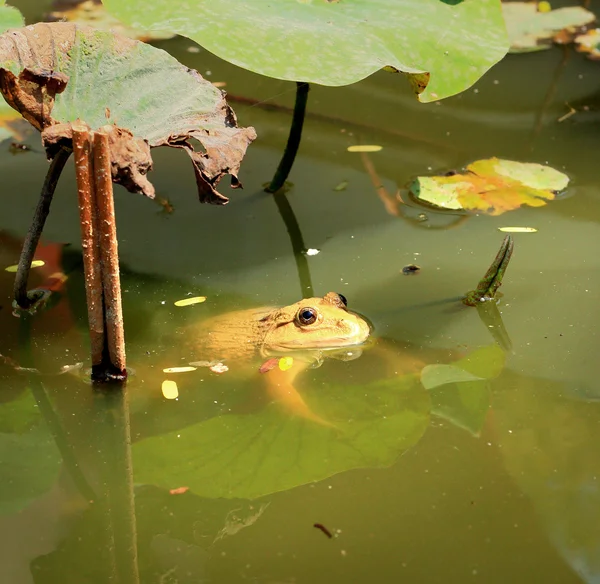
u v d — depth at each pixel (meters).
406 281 1.63
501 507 1.47
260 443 1.51
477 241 1.67
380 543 1.45
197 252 1.67
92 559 1.45
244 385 1.56
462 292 1.62
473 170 1.75
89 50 1.54
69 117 1.52
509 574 1.44
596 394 1.54
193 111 1.54
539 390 1.54
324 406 1.54
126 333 1.60
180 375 1.56
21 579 1.44
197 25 1.59
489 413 1.53
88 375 1.56
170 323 1.61
